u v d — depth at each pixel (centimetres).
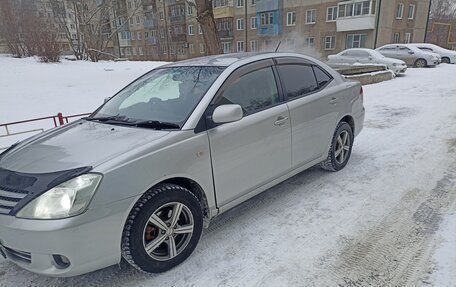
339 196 348
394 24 2775
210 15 1195
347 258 248
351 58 1675
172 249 244
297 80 354
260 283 228
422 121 643
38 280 241
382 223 293
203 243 276
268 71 326
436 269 231
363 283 223
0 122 744
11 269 255
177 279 236
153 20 4456
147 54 4716
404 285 219
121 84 1350
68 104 946
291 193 360
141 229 223
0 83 1340
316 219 305
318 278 229
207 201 264
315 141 366
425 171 402
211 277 236
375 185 370
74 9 2845
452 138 527
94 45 2823
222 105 262
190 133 249
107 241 210
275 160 318
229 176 277
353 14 2752
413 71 1602
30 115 812
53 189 199
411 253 250
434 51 2025
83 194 199
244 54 345
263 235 283
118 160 213
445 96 902
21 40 2655
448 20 3816
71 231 195
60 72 1780
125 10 4266
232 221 308
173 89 300
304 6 3095
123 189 211
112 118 296
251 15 3522
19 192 205
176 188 240
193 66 323
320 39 3058
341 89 402
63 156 227
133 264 228
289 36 3269
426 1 2928
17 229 196
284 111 321
